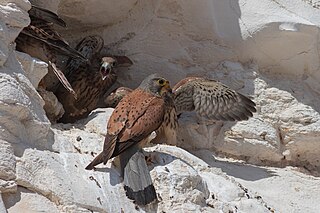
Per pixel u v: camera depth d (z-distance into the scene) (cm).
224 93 1112
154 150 962
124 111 911
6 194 798
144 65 1209
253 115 1162
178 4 1202
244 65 1208
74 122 1090
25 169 829
